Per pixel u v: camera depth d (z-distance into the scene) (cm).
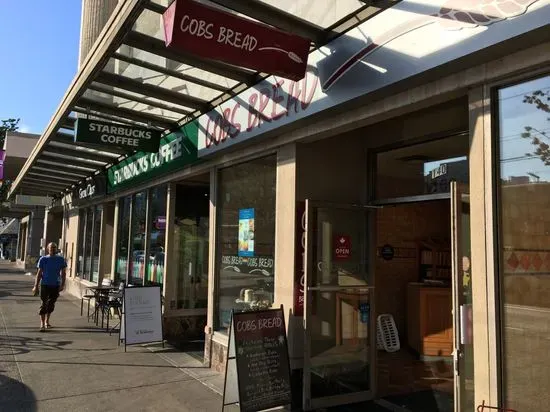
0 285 1917
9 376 616
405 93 413
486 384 339
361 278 564
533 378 325
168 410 502
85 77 587
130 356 737
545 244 319
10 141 1873
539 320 322
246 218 646
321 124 501
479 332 347
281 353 504
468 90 369
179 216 927
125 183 1078
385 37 405
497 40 316
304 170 545
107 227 1325
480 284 348
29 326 984
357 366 549
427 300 730
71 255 1689
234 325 480
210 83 623
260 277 605
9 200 2631
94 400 530
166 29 397
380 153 576
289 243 537
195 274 943
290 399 501
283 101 529
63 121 795
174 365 687
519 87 336
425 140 514
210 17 399
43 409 499
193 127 748
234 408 508
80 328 967
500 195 344
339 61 451
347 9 449
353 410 517
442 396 562
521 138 334
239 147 636
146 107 862
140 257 1043
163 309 896
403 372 660
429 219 865
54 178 1513
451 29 347
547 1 289
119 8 455
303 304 531
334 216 553
